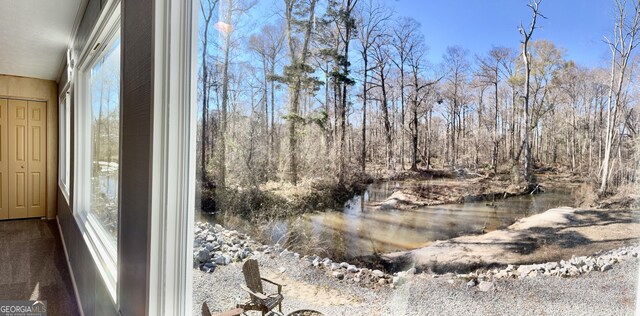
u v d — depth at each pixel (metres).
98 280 1.68
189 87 1.00
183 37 0.99
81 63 2.51
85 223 2.36
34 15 2.43
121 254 1.30
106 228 2.00
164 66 0.97
